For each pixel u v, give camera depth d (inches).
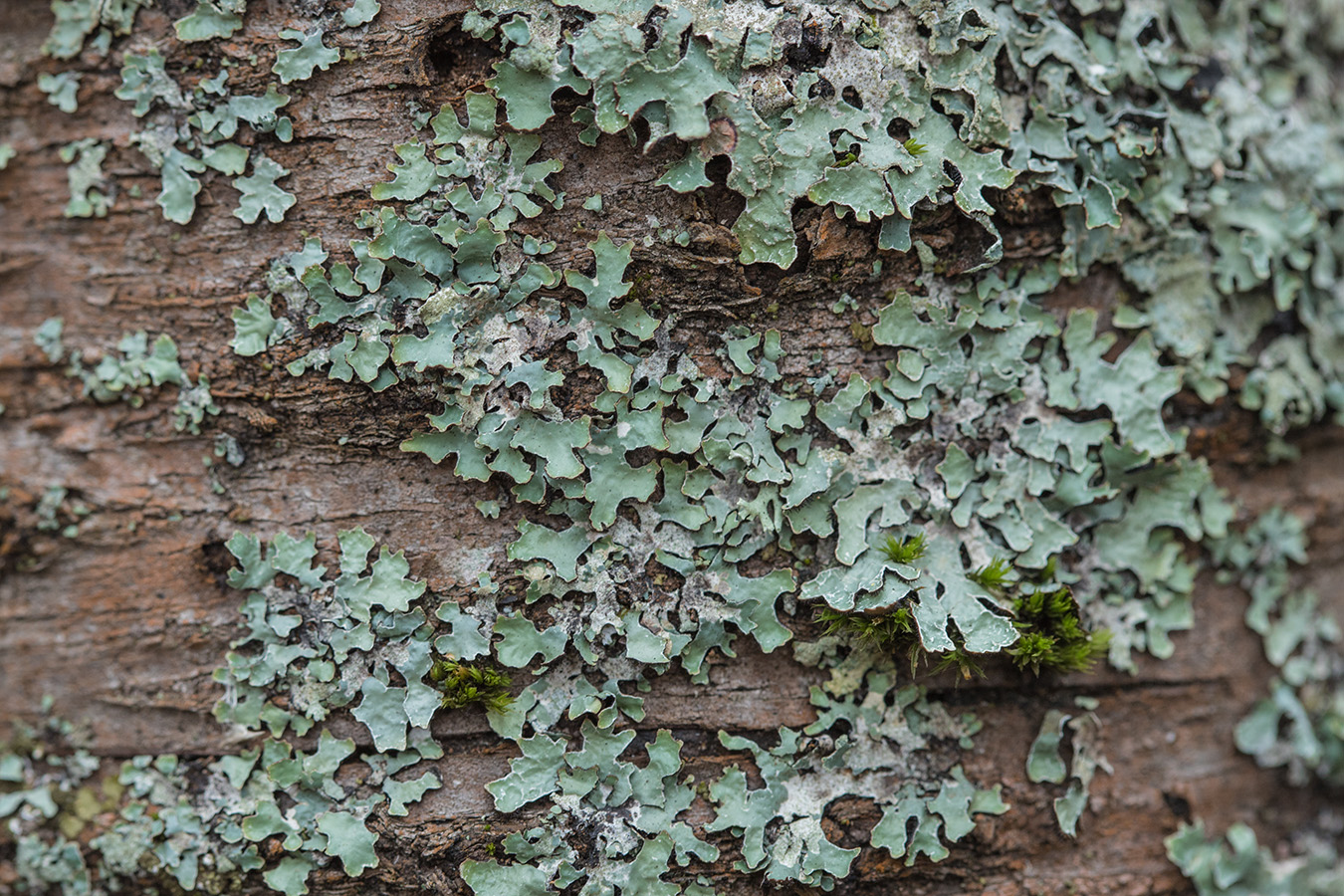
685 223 16.3
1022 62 16.5
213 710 16.3
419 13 16.2
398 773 16.3
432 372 16.2
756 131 16.1
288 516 16.3
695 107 16.1
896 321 16.4
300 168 16.3
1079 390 16.6
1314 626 17.3
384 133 16.2
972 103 16.3
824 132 16.2
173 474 16.4
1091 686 16.7
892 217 16.3
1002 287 16.5
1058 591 16.5
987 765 16.6
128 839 16.3
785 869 16.3
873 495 16.4
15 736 16.3
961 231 16.4
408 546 16.3
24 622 16.4
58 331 16.3
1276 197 17.1
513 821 16.2
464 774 16.3
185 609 16.3
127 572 16.4
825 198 16.2
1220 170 16.9
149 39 16.3
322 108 16.3
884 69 16.3
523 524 16.2
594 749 16.2
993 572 16.4
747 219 16.2
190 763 16.3
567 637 16.2
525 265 16.2
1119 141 16.6
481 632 16.2
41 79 16.3
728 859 16.3
